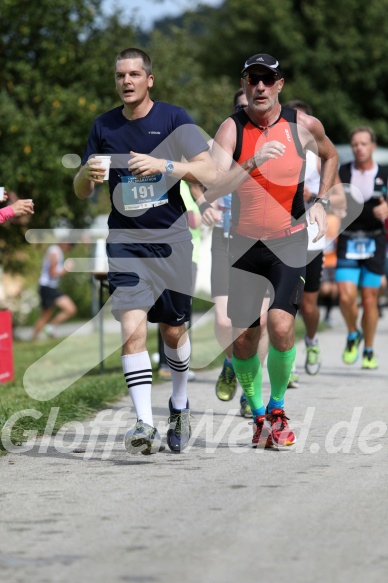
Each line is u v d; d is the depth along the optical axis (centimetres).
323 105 10831
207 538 1281
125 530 1326
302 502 1459
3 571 1163
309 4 11019
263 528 1323
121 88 1745
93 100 5322
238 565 1172
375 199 3006
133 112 1764
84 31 5581
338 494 1505
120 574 1146
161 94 6225
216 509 1425
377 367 3184
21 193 5456
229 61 11375
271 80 1786
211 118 6431
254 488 1552
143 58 1752
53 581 1126
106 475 1667
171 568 1165
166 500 1483
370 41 10894
